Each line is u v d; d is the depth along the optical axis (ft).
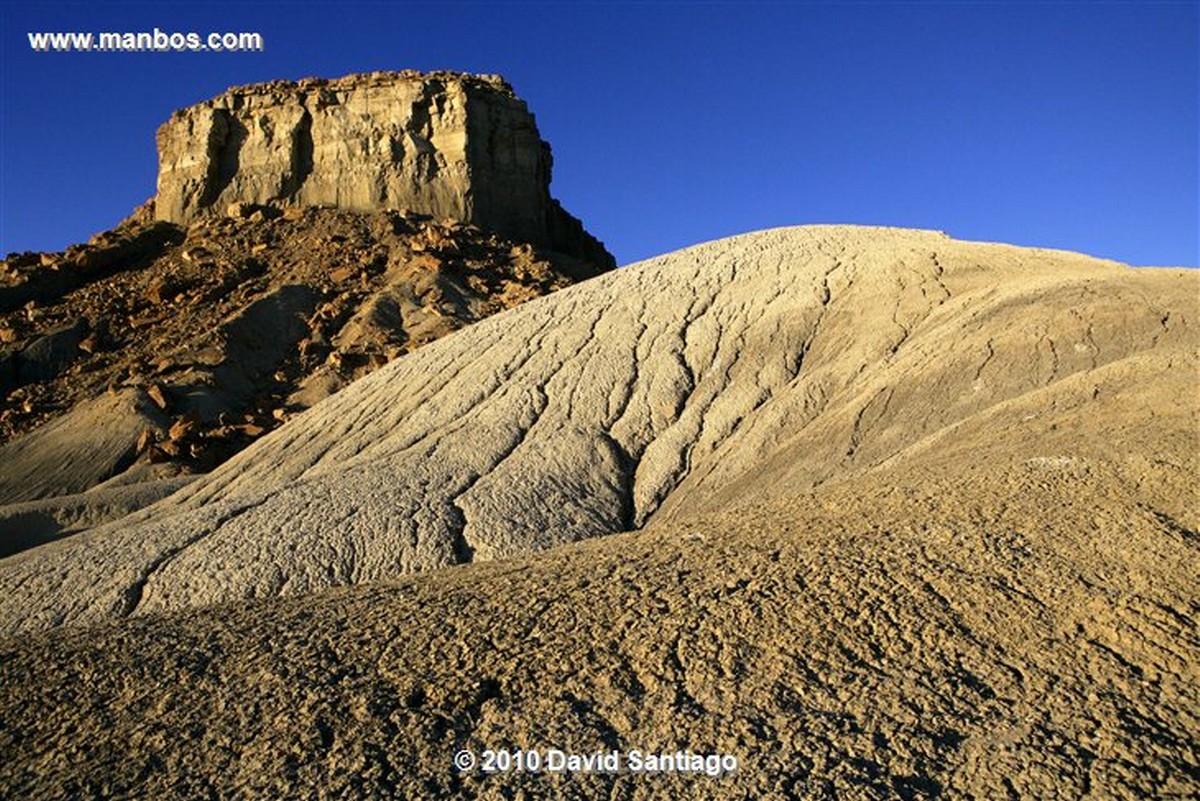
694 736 27.81
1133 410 57.21
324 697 30.60
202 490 139.54
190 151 352.90
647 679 30.81
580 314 161.58
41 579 88.79
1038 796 24.77
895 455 79.41
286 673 32.40
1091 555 36.14
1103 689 28.78
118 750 28.71
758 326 140.67
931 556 37.45
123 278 303.07
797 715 28.35
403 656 33.30
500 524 96.94
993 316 114.73
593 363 142.61
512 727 28.89
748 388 126.21
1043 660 30.32
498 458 118.52
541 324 162.09
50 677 33.42
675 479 112.47
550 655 32.58
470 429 130.11
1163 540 36.27
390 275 298.97
